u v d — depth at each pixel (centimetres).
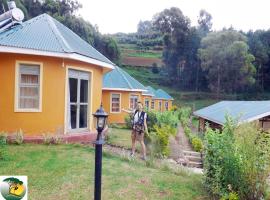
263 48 7900
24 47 1124
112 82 2631
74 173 770
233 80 7269
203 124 2914
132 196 654
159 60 9581
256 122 710
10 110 1149
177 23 8294
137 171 840
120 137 1598
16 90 1153
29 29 1302
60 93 1226
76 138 1245
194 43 8100
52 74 1205
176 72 8269
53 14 5188
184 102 6950
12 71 1147
